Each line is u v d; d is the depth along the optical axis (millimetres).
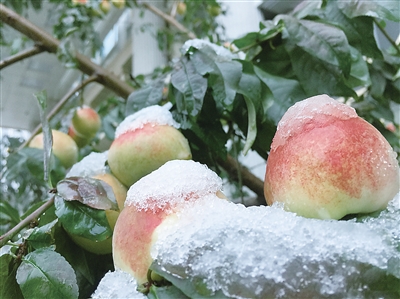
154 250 211
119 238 232
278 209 216
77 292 252
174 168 239
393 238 198
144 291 213
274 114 382
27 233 287
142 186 237
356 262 188
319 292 182
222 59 370
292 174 220
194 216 215
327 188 212
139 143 330
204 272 191
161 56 1306
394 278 186
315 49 384
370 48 427
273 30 423
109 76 576
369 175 211
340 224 203
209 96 386
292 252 190
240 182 431
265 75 406
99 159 373
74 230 287
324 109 230
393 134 545
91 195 294
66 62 539
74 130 632
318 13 427
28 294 251
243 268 188
